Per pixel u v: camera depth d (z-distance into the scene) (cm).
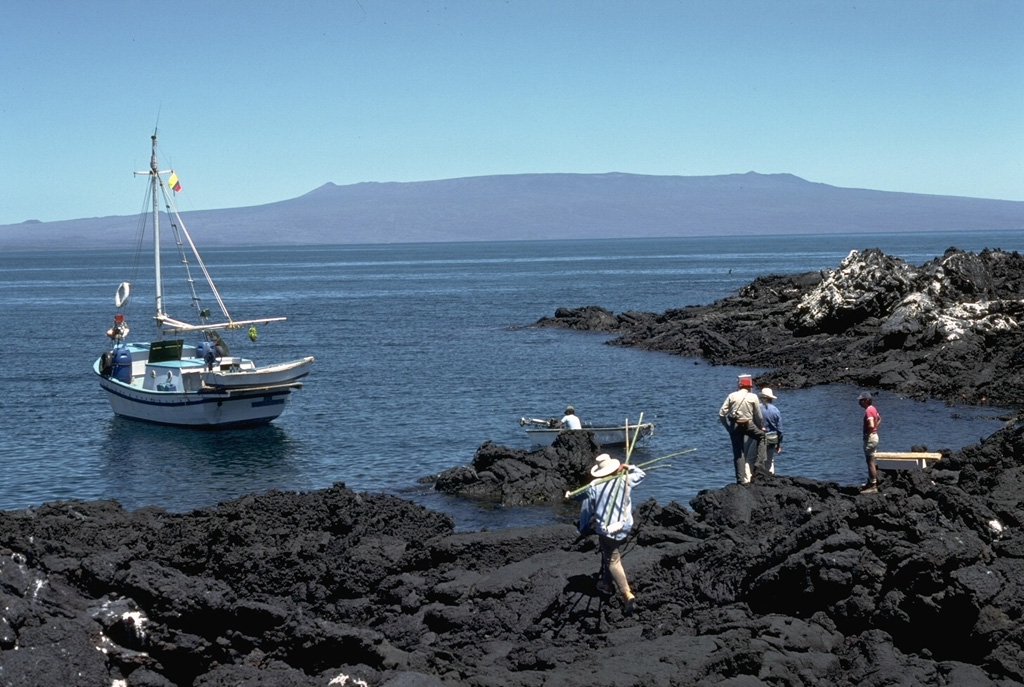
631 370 5303
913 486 1473
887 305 5378
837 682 1103
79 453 3481
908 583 1215
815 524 1316
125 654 1155
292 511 1917
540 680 1111
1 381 5459
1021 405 3762
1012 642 1147
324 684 1089
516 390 4697
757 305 6750
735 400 1855
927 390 4125
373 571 1559
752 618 1256
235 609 1225
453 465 3122
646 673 1102
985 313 4772
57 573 1274
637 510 1717
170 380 4069
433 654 1257
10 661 1068
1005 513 1413
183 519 1855
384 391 4762
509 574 1461
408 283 17188
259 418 3941
